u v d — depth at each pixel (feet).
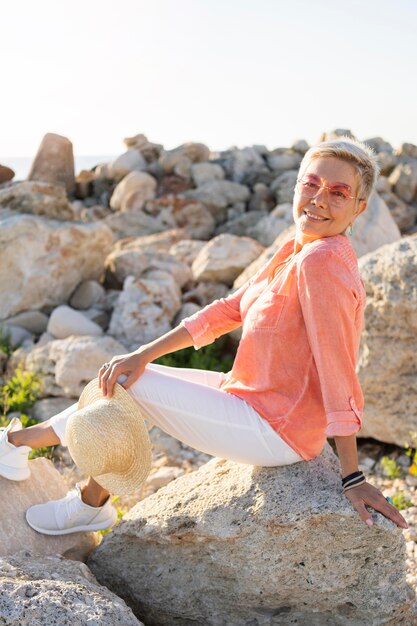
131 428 9.69
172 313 24.39
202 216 47.06
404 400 16.61
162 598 10.31
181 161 55.06
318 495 9.31
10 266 24.80
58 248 25.27
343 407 8.65
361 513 8.86
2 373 22.41
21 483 10.92
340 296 8.64
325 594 9.41
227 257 26.32
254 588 9.57
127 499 15.20
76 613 8.48
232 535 9.38
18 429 10.77
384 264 16.71
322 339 8.64
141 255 27.48
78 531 10.86
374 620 9.33
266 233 35.83
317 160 9.15
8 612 8.31
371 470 16.67
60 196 27.27
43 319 25.35
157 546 10.18
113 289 27.89
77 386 20.08
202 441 9.94
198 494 10.23
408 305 16.21
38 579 9.14
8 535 10.29
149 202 48.03
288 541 9.22
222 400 9.73
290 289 9.12
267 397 9.50
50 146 38.96
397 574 9.24
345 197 8.99
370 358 16.80
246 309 10.06
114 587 10.64
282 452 9.59
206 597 10.03
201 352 22.52
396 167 49.16
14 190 26.66
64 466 16.96
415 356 16.46
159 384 9.98
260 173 55.47
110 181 57.93
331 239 9.05
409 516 14.06
